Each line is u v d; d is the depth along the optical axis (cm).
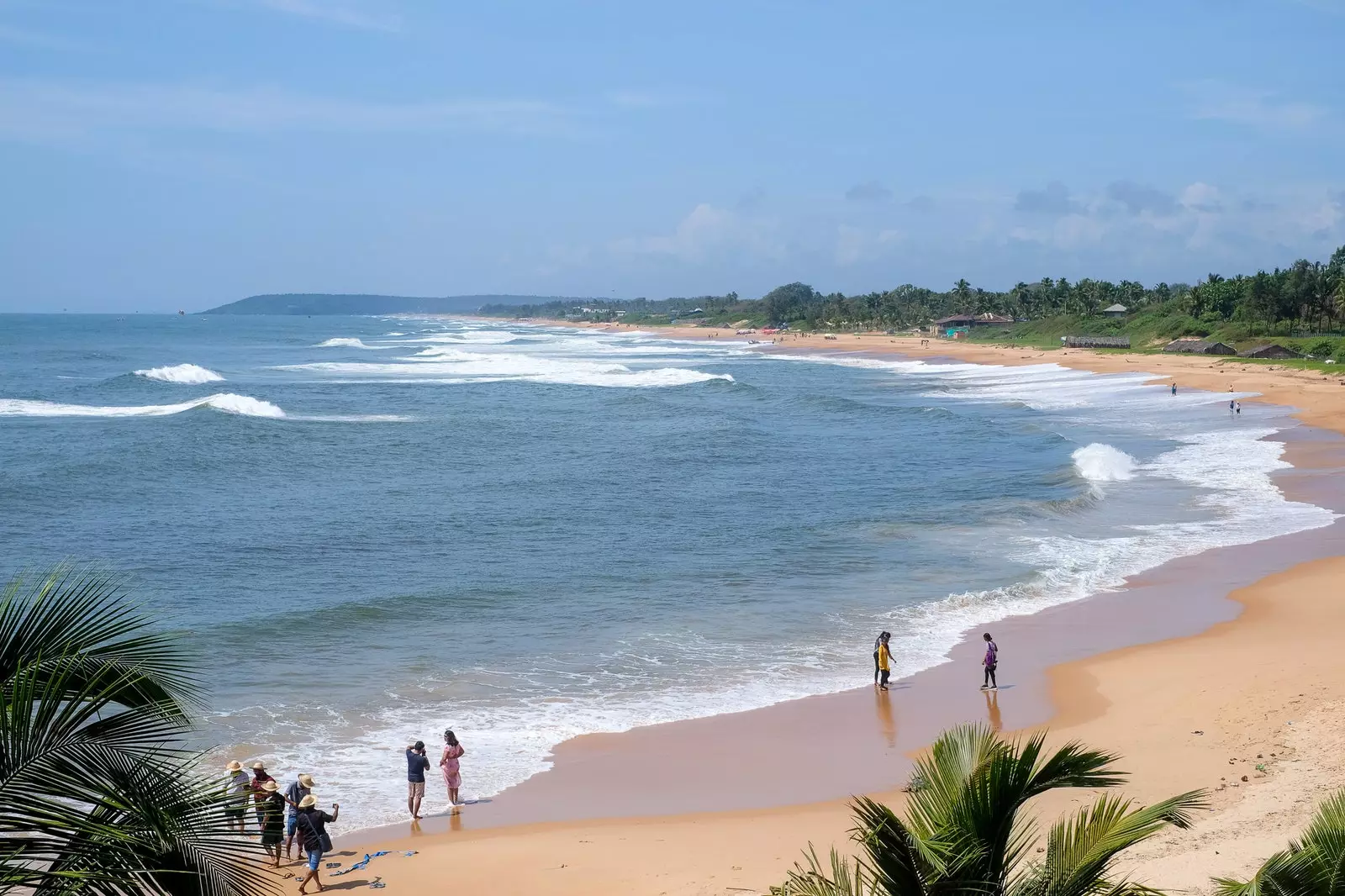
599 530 3488
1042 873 644
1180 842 1122
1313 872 611
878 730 1762
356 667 2103
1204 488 4066
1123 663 2061
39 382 8925
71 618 569
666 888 1196
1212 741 1555
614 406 7644
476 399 8156
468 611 2517
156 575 2856
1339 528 3303
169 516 3678
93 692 542
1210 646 2136
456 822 1430
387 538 3356
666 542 3288
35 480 4244
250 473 4656
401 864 1290
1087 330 15750
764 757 1650
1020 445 5494
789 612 2511
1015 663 2103
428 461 5075
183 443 5275
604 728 1789
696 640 2294
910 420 6750
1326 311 12731
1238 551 3027
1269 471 4431
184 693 617
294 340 19938
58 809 489
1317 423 6041
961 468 4772
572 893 1195
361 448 5453
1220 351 11700
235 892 538
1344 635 2156
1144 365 10950
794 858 1276
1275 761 1423
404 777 1587
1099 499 3862
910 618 2452
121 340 19050
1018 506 3734
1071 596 2612
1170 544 3153
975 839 611
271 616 2433
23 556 3036
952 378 10638
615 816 1437
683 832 1371
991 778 623
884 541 3266
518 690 1978
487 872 1260
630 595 2669
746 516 3706
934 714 1827
